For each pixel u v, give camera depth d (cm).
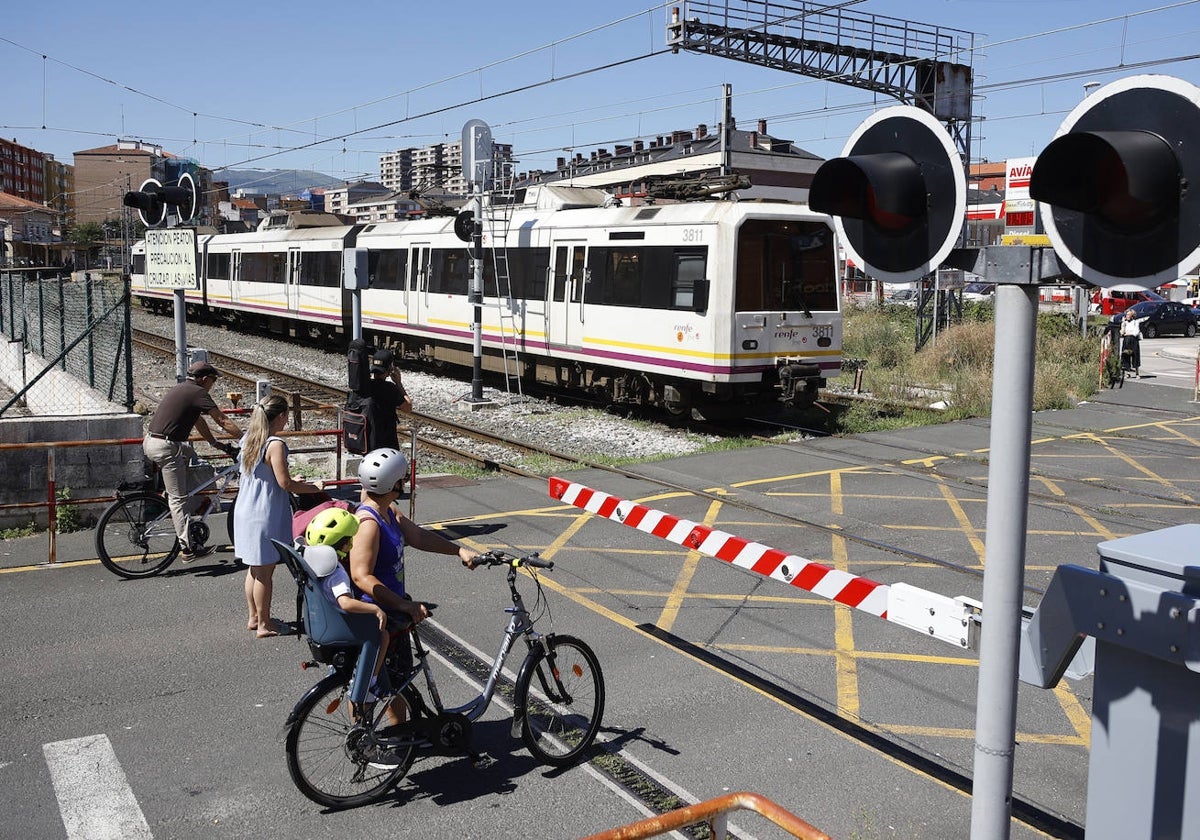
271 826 457
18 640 674
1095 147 277
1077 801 491
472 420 1708
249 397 2016
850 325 2942
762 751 536
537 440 1530
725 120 2434
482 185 1866
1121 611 328
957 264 330
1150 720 331
